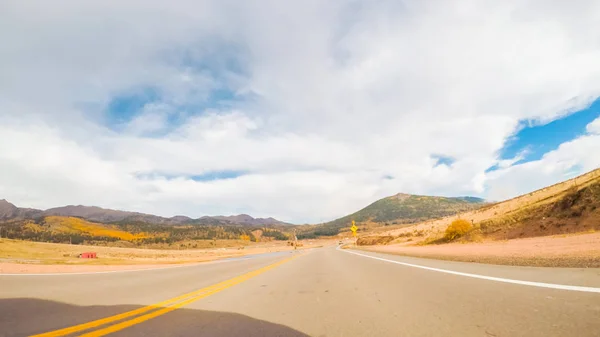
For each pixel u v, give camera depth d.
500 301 4.46
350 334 3.54
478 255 13.29
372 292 6.40
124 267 17.34
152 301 6.41
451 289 5.84
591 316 3.34
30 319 4.80
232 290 7.85
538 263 8.49
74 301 6.46
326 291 6.97
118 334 3.85
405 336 3.29
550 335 2.88
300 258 25.66
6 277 10.99
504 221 36.66
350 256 23.78
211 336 3.70
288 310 5.09
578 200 28.05
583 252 10.02
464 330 3.30
